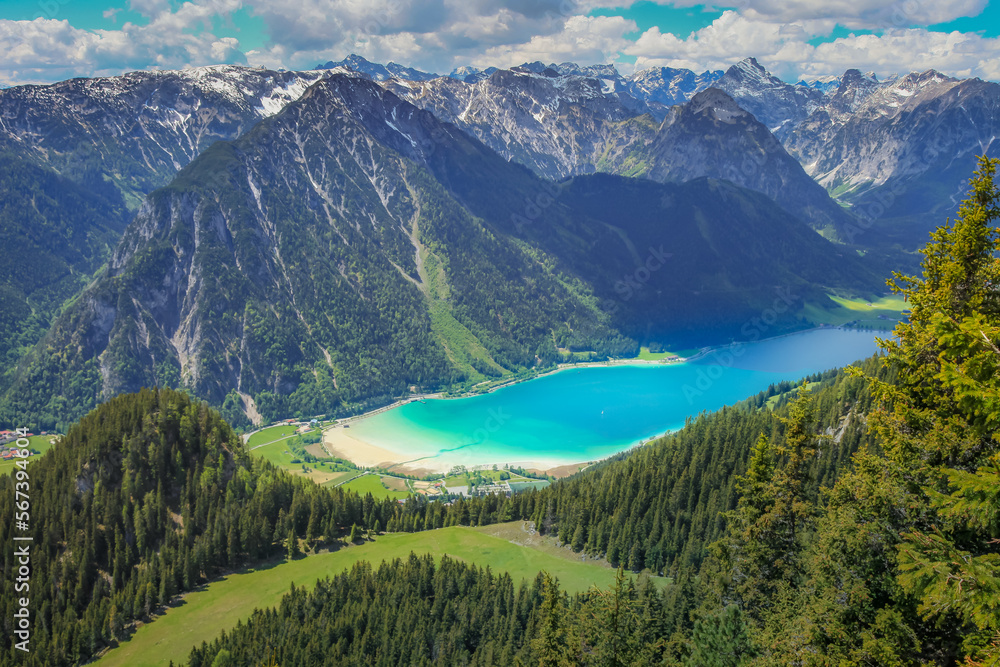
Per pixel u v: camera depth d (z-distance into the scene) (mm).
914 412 45531
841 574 47594
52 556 159000
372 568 157000
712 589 78312
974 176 44188
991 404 31359
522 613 128500
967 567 29766
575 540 163875
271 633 131875
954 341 35438
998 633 28375
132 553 162375
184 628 141750
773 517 66188
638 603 71188
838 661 43750
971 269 44031
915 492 44438
